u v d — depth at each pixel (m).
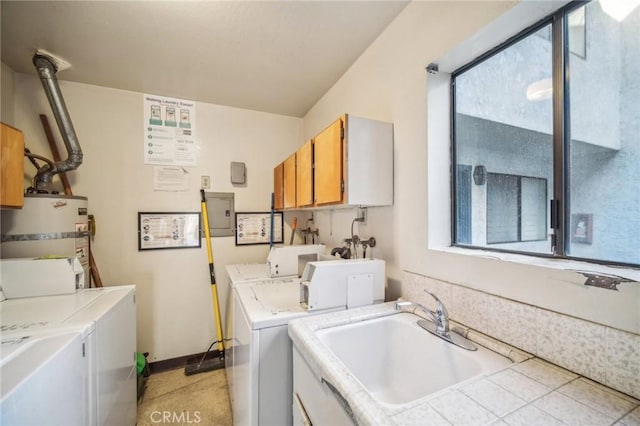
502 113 1.13
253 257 2.76
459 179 1.32
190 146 2.53
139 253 2.34
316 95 2.47
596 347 0.70
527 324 0.85
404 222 1.42
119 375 1.39
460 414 0.58
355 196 1.37
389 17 1.50
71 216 1.75
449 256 1.16
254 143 2.80
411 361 1.09
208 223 2.53
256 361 1.11
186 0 1.37
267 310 1.24
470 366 0.86
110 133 2.26
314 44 1.74
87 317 1.16
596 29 0.86
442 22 1.20
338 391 0.69
